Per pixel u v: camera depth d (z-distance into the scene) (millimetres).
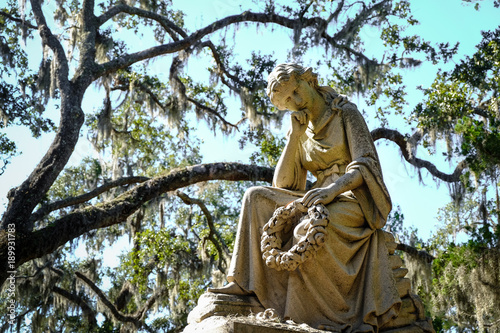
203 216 16750
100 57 14844
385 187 5586
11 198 11875
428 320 5438
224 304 5223
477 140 10992
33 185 12008
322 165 5891
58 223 11867
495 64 13930
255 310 5281
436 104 13508
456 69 14148
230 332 4645
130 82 15258
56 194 16266
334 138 5875
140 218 14891
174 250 14719
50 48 13961
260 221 5559
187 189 16906
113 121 16609
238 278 5391
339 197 5539
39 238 11578
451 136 13266
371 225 5508
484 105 14320
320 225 5250
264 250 5320
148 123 16469
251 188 5680
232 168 13648
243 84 15328
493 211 11570
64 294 14312
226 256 14539
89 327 14820
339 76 15414
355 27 14938
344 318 5203
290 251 5215
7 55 14508
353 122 5855
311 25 15406
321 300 5238
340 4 15227
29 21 15484
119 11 15445
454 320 11695
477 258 10859
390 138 14320
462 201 12602
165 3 17172
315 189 5414
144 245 15109
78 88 13555
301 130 5859
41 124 14742
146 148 16359
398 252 14086
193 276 14828
